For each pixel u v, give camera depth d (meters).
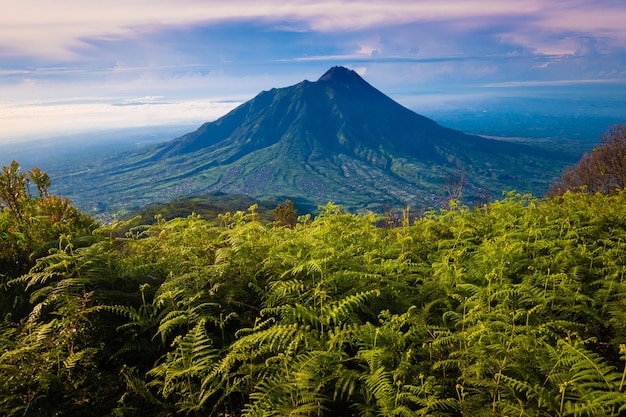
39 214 9.85
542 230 8.91
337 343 5.17
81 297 6.05
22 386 4.74
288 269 6.82
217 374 5.08
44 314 6.34
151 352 5.77
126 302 6.36
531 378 4.37
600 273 7.35
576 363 4.20
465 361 4.74
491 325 5.06
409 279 7.41
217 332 5.99
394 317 5.43
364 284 6.38
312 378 4.52
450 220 10.84
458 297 6.01
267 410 4.26
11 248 7.89
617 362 5.20
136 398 5.02
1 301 6.94
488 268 7.10
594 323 5.95
